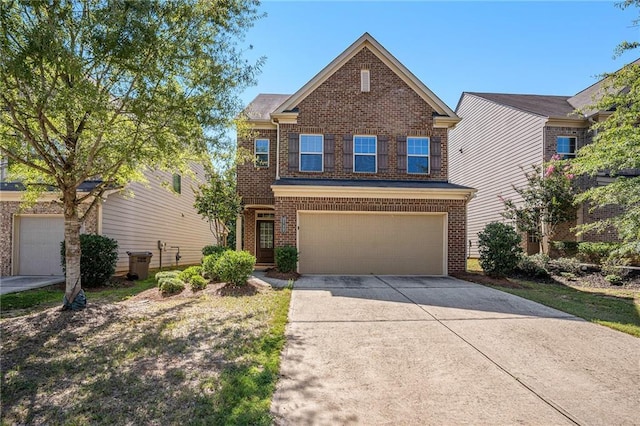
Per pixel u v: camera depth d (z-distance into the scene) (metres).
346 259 12.16
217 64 6.68
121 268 13.12
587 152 10.06
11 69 5.08
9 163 7.31
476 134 21.05
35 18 5.64
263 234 15.38
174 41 6.32
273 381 4.05
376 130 13.71
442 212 12.25
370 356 4.82
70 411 3.45
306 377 4.18
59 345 5.09
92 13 5.68
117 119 6.59
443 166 13.77
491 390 3.93
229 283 9.16
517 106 17.81
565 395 3.83
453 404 3.63
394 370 4.40
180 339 5.36
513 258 11.28
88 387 3.90
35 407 3.53
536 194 14.44
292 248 11.46
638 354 4.96
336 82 13.77
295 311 6.97
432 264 12.27
